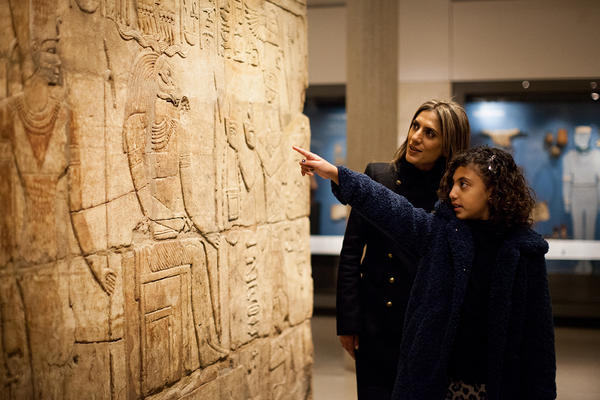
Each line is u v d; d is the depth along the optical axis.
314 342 6.23
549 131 7.21
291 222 3.64
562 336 6.54
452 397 1.98
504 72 7.10
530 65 7.06
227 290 2.87
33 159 1.84
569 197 7.22
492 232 1.97
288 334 3.59
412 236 2.03
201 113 2.66
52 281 1.90
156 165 2.37
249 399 3.08
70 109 1.97
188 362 2.56
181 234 2.52
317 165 2.09
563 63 7.02
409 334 1.98
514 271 1.88
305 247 3.86
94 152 2.06
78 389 2.00
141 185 2.28
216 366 2.78
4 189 1.75
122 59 2.18
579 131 7.14
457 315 1.90
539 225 7.28
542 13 6.98
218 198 2.79
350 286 2.67
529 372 1.90
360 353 2.66
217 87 2.79
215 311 2.76
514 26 7.04
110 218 2.13
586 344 6.21
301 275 3.78
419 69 7.21
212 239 2.74
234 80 2.95
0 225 1.74
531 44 7.04
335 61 7.52
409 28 7.19
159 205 2.38
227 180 2.87
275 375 3.39
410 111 7.25
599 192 7.14
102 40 2.09
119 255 2.17
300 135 3.76
